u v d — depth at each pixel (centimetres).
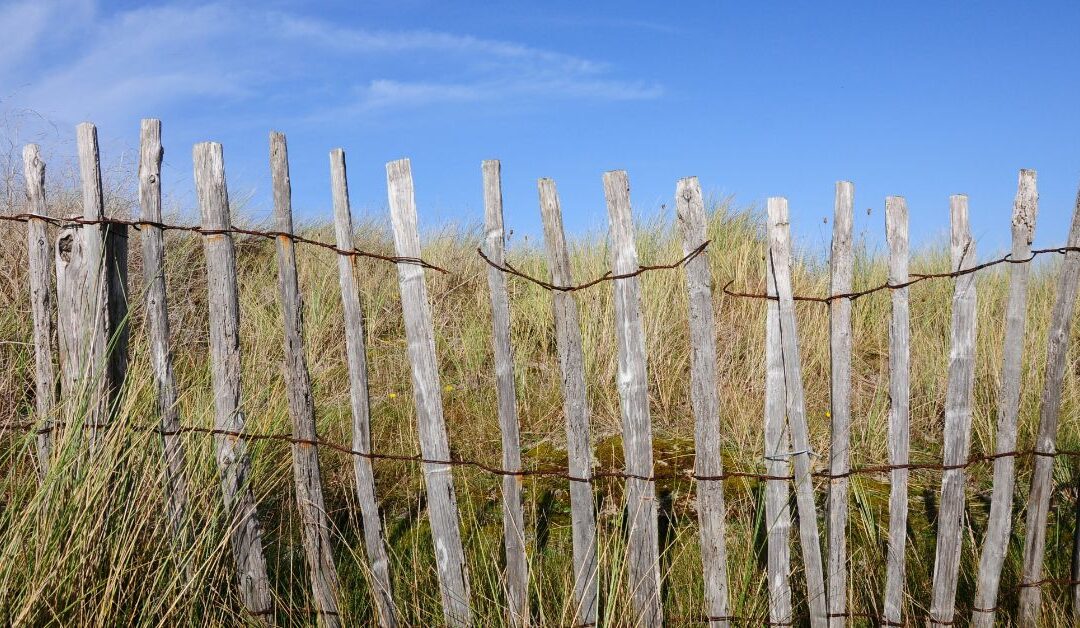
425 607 254
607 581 244
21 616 198
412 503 320
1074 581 249
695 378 227
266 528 293
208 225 229
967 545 289
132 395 227
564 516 308
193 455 234
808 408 402
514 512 232
